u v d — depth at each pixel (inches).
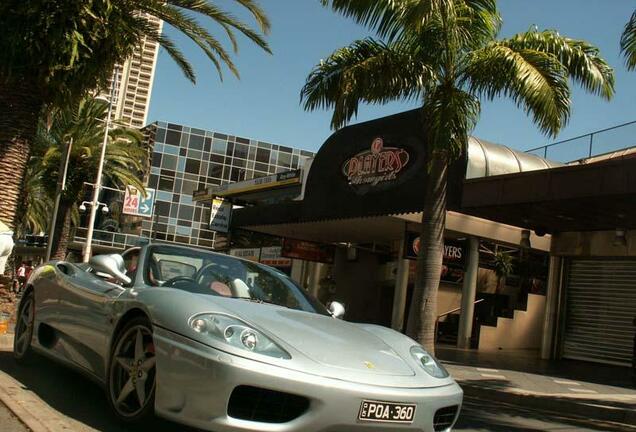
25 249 1620.3
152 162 2460.6
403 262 825.5
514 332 812.6
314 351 151.8
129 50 437.7
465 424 280.1
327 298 1059.9
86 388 214.4
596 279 690.2
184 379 144.6
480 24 479.5
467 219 733.9
